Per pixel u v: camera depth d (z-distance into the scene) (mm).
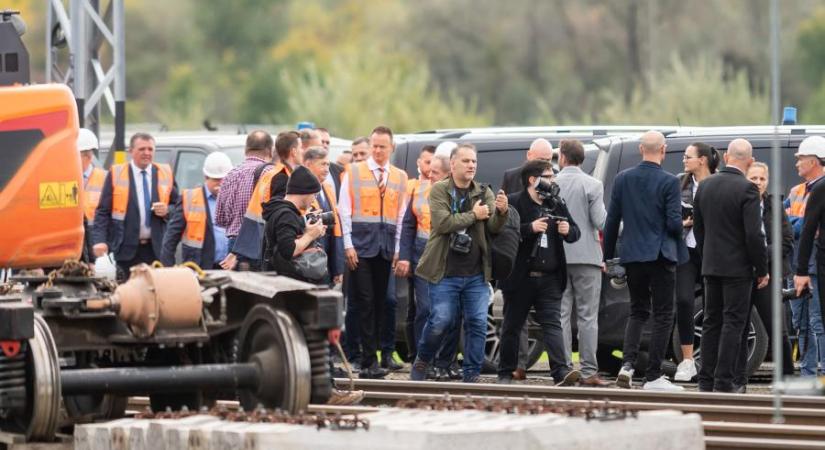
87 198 55531
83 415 35719
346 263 52500
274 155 50375
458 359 55906
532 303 48094
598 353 55500
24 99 35406
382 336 54062
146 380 32469
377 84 191375
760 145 52531
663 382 47281
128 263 54625
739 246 44750
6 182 35188
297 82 197125
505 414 28734
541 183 47188
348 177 52531
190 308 33219
